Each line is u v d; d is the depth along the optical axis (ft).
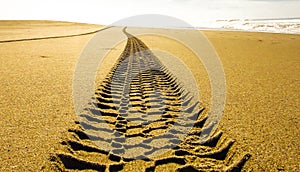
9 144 9.75
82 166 8.85
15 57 28.96
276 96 16.71
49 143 9.95
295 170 8.75
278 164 9.07
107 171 8.61
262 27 135.54
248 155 9.57
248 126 12.09
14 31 78.74
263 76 22.67
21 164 8.56
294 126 12.07
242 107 14.64
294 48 44.80
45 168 8.43
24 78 19.60
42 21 198.29
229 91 17.80
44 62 26.63
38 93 15.99
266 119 12.91
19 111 12.99
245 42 55.21
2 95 15.37
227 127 12.00
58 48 38.63
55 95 15.71
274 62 30.35
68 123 11.84
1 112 12.76
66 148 9.74
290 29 115.55
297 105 14.97
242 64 28.63
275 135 11.16
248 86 19.15
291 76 22.74
